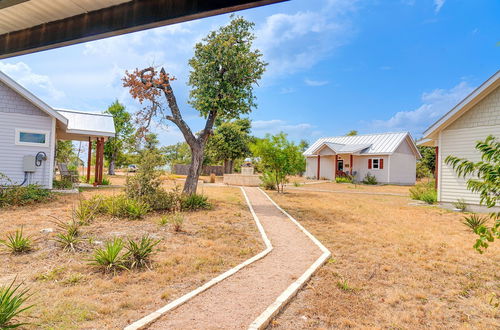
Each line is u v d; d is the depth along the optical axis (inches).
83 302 142.0
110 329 120.6
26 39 87.7
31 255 205.8
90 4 73.7
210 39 548.1
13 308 119.0
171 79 502.9
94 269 184.7
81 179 901.8
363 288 173.5
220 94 546.0
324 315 140.8
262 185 911.0
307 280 181.3
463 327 132.9
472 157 474.3
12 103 504.7
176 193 450.0
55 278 170.6
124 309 137.9
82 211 330.0
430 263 219.9
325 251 242.8
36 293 150.7
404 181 1222.9
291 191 839.7
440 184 523.2
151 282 170.4
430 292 171.3
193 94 566.6
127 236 264.1
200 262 205.0
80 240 236.4
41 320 124.7
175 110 528.4
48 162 531.8
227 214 410.0
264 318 129.9
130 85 477.7
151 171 424.8
